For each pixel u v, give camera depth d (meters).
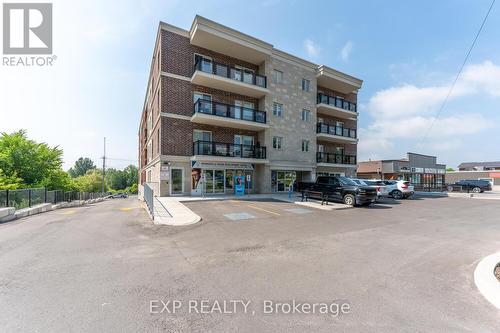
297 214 10.96
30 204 13.49
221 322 2.87
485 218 10.41
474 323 2.89
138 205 16.97
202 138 20.03
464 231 7.89
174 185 18.42
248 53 21.19
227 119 19.38
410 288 3.81
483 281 4.00
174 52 18.88
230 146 20.08
